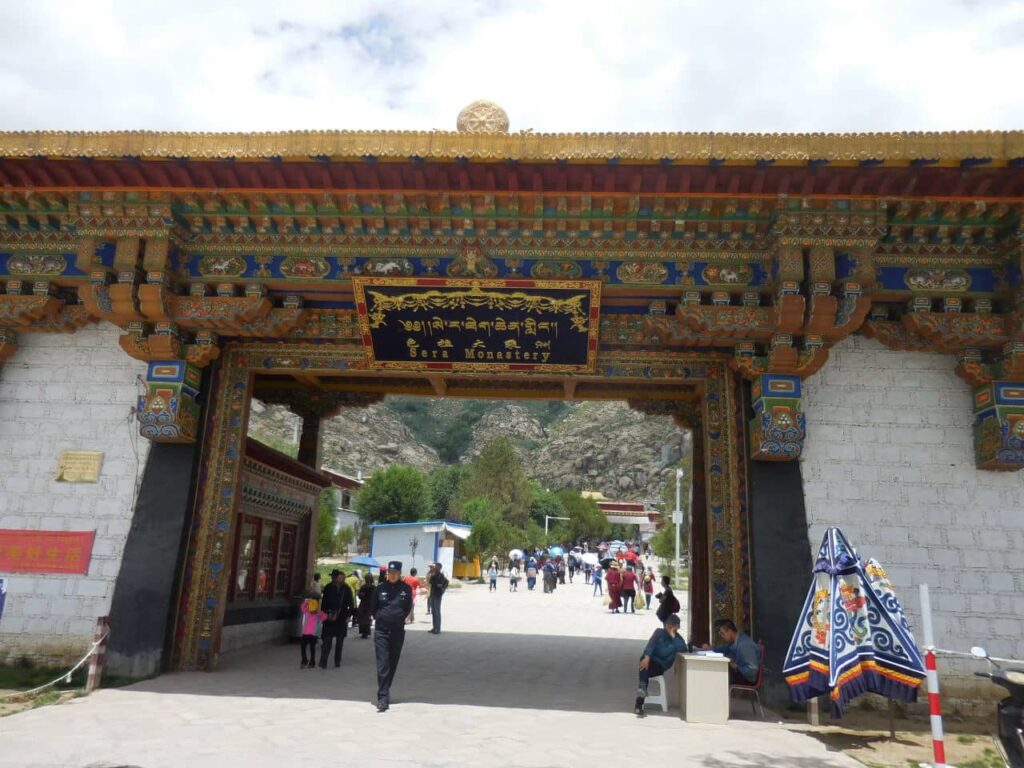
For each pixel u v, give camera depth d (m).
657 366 12.28
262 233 11.61
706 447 11.96
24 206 11.61
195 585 11.91
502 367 12.32
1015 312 10.78
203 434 12.34
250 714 9.09
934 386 11.71
